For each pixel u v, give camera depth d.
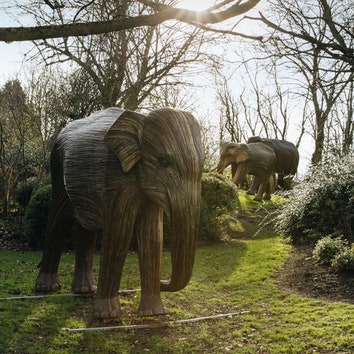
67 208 6.74
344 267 7.98
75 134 6.25
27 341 5.24
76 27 2.87
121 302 6.73
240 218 14.47
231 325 6.15
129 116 5.34
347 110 18.77
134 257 10.12
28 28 2.85
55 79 16.70
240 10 2.86
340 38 3.44
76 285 6.80
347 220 10.02
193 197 4.96
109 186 5.56
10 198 16.34
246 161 17.20
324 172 11.08
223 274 8.62
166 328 5.88
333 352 5.27
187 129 5.13
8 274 8.09
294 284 7.87
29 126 16.09
